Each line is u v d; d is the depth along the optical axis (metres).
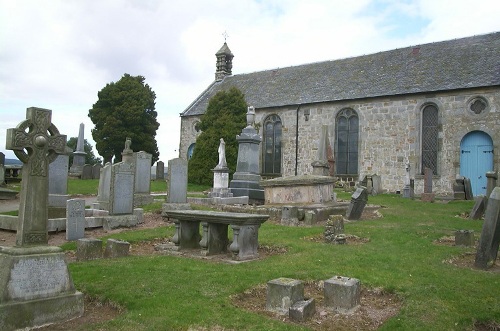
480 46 28.20
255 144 20.34
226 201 17.92
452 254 9.20
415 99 27.38
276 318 5.46
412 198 23.03
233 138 32.34
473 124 25.31
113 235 11.19
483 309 5.76
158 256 8.79
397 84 28.61
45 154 5.45
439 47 30.17
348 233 11.79
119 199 12.84
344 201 18.95
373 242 10.52
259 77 38.97
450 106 26.11
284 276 7.07
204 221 9.08
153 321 5.07
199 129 37.81
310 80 34.31
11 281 4.91
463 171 25.70
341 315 5.63
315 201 16.20
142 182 17.62
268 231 11.87
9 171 27.33
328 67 34.88
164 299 5.80
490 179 18.69
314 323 5.36
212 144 32.28
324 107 31.22
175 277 6.86
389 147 28.27
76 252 8.82
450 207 18.47
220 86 41.22
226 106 33.66
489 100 24.83
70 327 5.11
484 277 7.27
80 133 36.09
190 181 33.44
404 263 8.14
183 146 38.84
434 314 5.54
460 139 25.72
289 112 32.88
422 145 27.25
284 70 37.94
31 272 5.08
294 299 5.66
